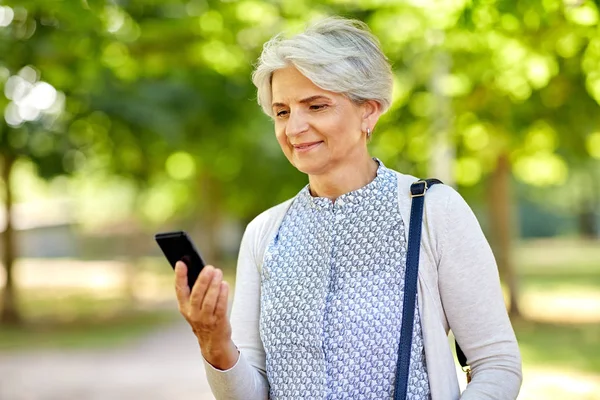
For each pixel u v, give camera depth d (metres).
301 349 2.72
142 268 45.56
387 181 2.77
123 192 52.56
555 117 14.24
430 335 2.64
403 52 11.73
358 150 2.80
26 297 31.70
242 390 2.73
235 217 47.94
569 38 9.11
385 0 9.27
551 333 16.83
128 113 18.23
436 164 13.05
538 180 20.44
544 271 36.81
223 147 21.05
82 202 54.34
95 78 12.98
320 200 2.80
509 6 7.09
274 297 2.80
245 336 2.93
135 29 11.02
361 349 2.66
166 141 18.88
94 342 18.80
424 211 2.69
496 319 2.67
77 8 8.94
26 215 62.16
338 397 2.66
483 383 2.62
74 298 31.16
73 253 62.53
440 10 7.59
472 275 2.66
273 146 26.12
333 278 2.73
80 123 18.78
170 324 22.33
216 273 2.47
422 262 2.66
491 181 19.30
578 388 10.87
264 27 11.28
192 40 11.71
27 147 19.53
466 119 13.47
